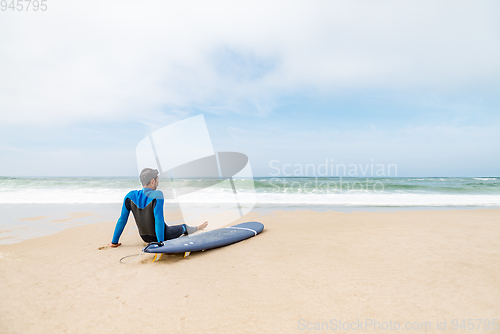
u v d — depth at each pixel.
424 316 1.50
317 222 4.72
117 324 1.49
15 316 1.57
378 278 2.04
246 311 1.61
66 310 1.65
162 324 1.48
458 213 5.91
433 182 21.97
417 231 3.68
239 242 3.31
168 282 2.07
